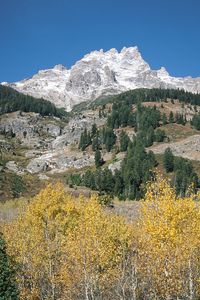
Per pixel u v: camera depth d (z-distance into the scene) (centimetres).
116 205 9231
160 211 2861
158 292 2819
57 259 3631
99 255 3186
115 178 15362
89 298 3262
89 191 14250
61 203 5069
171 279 2686
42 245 3750
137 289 3084
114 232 3466
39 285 3569
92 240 3241
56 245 3700
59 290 3534
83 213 4388
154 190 2977
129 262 3169
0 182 13025
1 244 3086
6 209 7794
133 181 15062
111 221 3872
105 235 3441
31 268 3572
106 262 3197
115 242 3419
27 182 14062
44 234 4212
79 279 3225
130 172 15350
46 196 5134
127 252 3253
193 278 2753
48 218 4578
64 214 4859
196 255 2741
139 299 3142
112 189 15150
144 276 2938
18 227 4312
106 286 3231
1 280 2942
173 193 2944
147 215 2877
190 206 2823
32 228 4219
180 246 2706
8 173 14338
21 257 3562
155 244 2762
